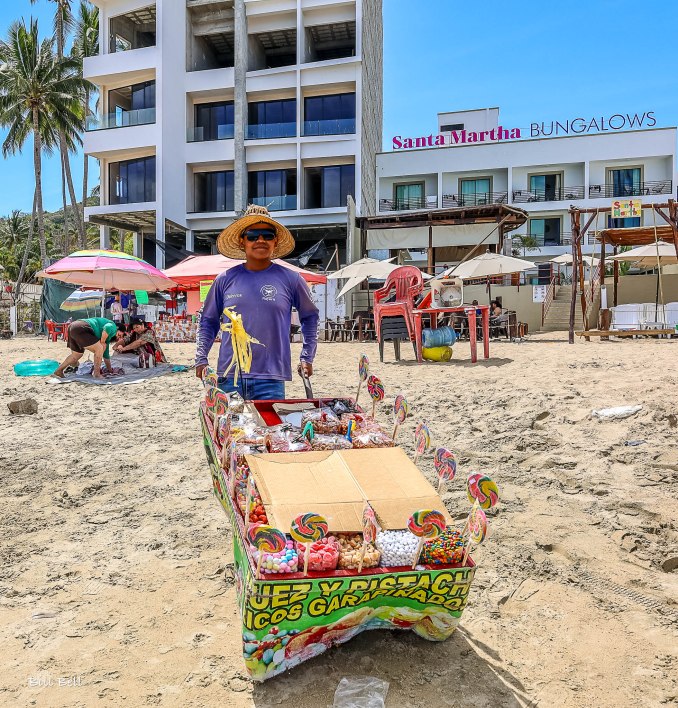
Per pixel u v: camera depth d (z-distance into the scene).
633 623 3.17
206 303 4.40
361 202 31.80
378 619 2.75
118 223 34.97
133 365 12.45
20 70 36.16
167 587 3.63
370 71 35.66
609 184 36.12
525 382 8.84
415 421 7.35
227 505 3.35
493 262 15.58
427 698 2.58
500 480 5.32
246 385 4.21
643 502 4.64
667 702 2.57
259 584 2.38
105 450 6.64
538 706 2.54
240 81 32.34
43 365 12.02
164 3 31.75
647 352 11.58
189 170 33.81
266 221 4.21
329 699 2.57
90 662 2.90
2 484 5.59
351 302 24.06
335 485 2.91
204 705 2.56
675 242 14.76
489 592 3.49
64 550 4.19
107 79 33.19
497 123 40.38
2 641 3.10
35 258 64.12
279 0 32.38
